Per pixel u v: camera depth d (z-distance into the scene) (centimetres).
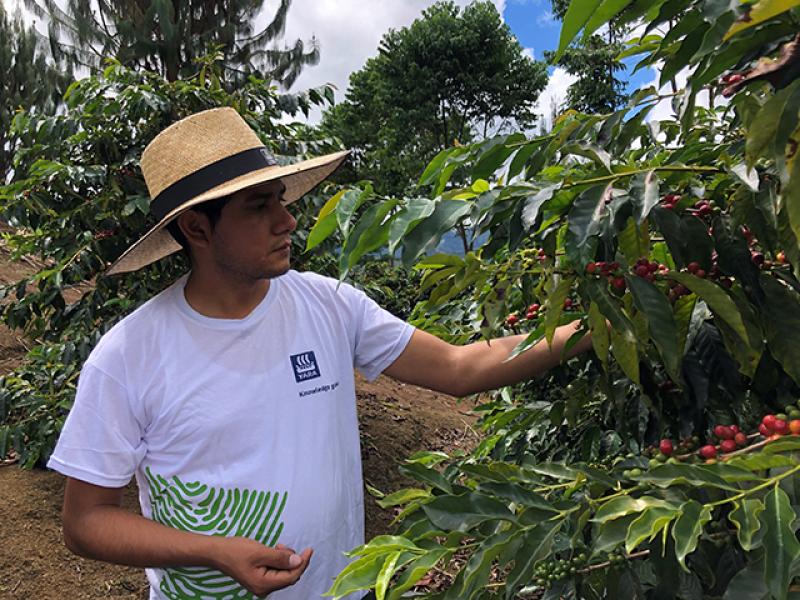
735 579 91
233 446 132
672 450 129
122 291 440
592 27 94
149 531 129
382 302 514
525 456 134
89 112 407
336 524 142
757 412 152
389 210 113
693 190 139
